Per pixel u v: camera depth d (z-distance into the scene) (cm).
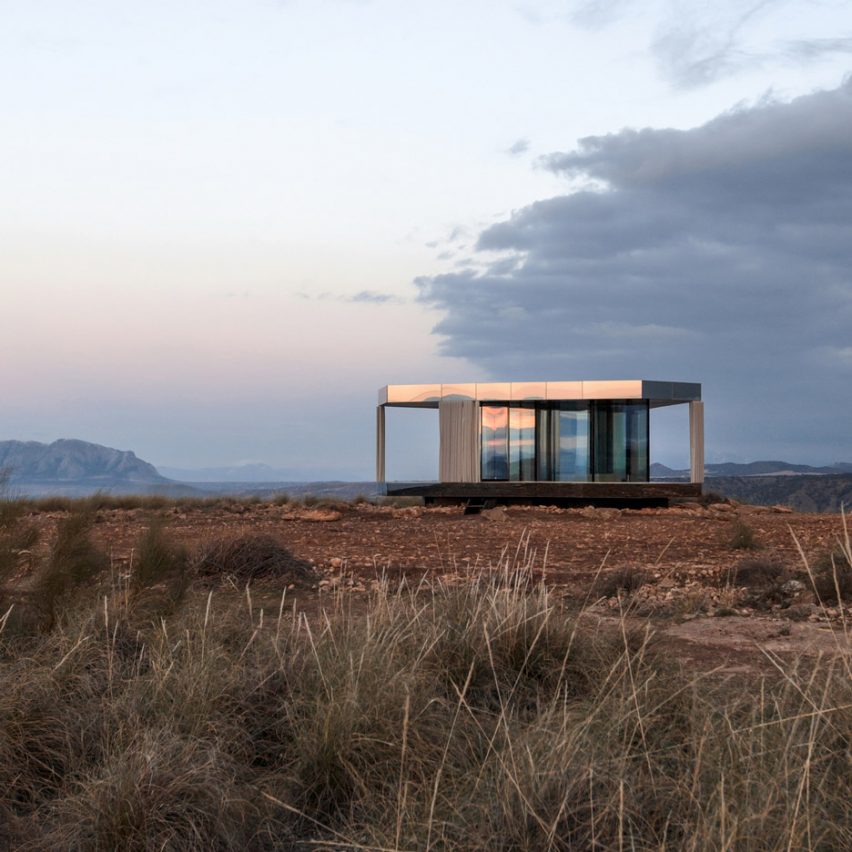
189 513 2702
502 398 3631
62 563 700
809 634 798
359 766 432
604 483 3416
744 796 352
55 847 376
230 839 381
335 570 1338
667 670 570
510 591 704
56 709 489
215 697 496
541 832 343
